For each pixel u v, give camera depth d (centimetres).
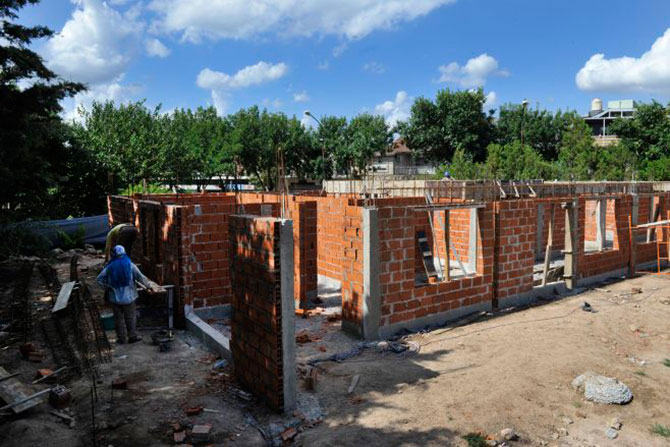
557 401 651
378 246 897
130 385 664
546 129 5556
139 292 1073
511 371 742
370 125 5431
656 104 4009
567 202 1290
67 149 2291
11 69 1399
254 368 634
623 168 3609
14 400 568
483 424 582
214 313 1027
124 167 2575
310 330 971
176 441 524
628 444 552
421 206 959
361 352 841
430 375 734
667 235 1641
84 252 1773
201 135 4784
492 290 1115
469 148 5225
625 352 846
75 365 704
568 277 1305
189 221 984
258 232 607
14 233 1599
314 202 1170
